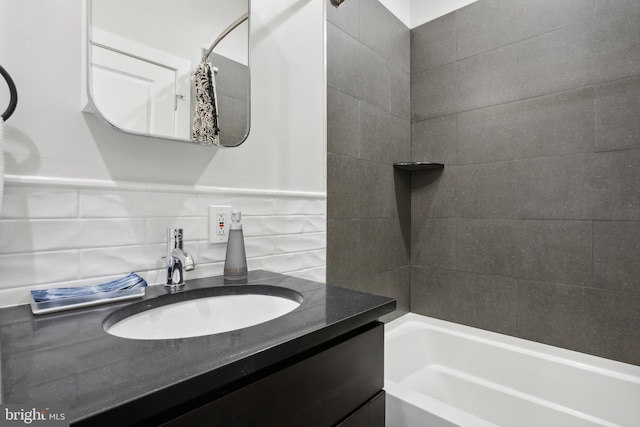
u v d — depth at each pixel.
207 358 0.45
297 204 1.27
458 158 1.83
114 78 0.76
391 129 1.83
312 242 1.33
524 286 1.62
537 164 1.58
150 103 0.83
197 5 0.93
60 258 0.72
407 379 1.69
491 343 1.61
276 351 0.49
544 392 1.44
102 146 0.78
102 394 0.35
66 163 0.73
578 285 1.48
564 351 1.49
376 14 1.73
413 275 1.99
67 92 0.73
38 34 0.69
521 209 1.63
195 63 0.92
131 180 0.83
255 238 1.11
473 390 1.62
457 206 1.83
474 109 1.77
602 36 1.42
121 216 0.81
